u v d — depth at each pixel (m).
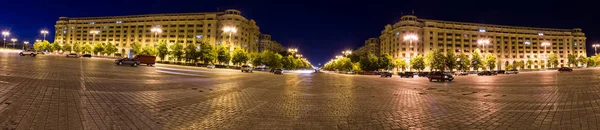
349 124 6.22
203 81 19.08
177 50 83.25
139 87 12.64
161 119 6.30
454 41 117.12
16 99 7.59
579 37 128.25
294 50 120.25
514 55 122.00
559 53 125.19
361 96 12.39
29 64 25.12
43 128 5.07
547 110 7.88
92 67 26.94
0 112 6.05
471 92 14.60
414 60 91.12
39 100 7.68
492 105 9.24
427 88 18.08
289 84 20.62
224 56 86.44
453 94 13.52
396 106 9.08
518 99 10.95
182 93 11.45
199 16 119.81
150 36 122.81
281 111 7.83
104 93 9.91
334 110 8.14
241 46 121.50
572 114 7.08
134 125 5.65
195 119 6.43
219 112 7.41
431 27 116.31
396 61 103.25
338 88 17.50
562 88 15.75
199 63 88.88
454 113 7.64
